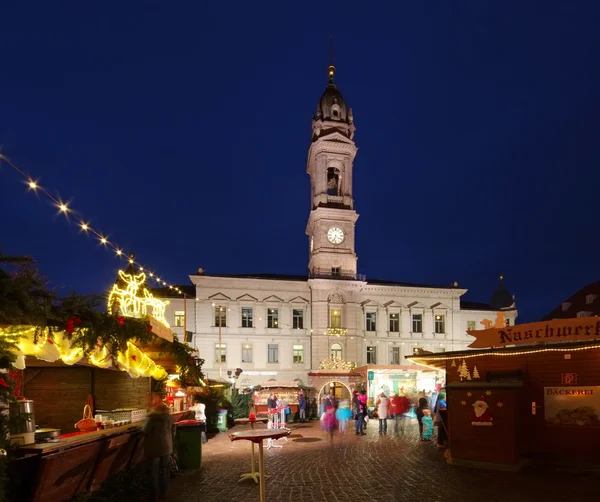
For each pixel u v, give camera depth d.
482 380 13.59
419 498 8.99
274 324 46.91
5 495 5.79
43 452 6.10
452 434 12.38
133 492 9.05
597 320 12.10
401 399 22.89
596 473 11.16
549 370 12.50
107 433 8.07
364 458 13.62
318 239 49.34
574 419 11.97
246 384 44.72
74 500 7.36
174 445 12.11
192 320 45.06
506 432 11.53
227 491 9.87
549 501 8.67
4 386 5.52
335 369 42.72
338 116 53.66
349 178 51.66
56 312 7.07
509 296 54.44
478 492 9.36
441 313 50.22
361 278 50.16
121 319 8.63
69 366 12.05
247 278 46.66
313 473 11.55
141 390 13.05
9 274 6.12
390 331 48.88
